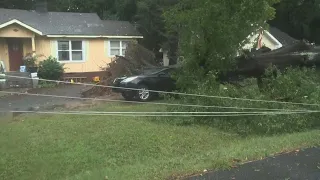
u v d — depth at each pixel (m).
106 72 18.91
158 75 14.42
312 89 9.80
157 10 25.12
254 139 7.62
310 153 6.12
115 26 25.19
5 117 6.16
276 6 29.86
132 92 13.84
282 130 8.46
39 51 22.12
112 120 9.75
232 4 10.67
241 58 11.80
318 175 5.06
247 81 10.82
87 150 6.88
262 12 10.62
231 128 8.88
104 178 5.02
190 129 8.81
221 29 10.54
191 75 10.97
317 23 32.75
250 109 8.77
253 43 11.73
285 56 12.41
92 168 5.91
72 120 9.74
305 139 7.06
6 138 6.18
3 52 21.84
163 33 24.59
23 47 22.30
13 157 6.24
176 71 12.03
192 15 10.81
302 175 5.05
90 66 23.44
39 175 5.59
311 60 12.88
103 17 32.00
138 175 5.07
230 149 6.54
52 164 6.05
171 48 23.89
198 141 7.75
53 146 7.05
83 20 24.80
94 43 23.48
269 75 11.02
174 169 5.30
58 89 18.36
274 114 8.47
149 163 5.92
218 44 10.86
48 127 8.76
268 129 8.33
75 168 5.93
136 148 7.11
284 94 9.68
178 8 11.44
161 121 9.64
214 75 10.53
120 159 6.48
